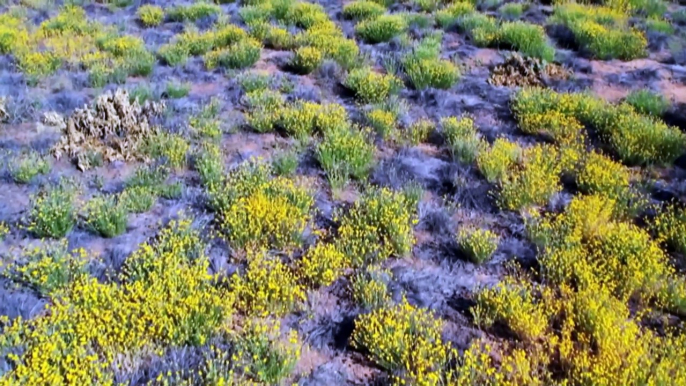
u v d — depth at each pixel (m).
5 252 5.62
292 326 4.93
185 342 4.64
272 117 8.38
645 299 5.10
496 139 7.69
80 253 5.62
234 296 5.02
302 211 6.29
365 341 4.63
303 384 4.31
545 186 6.57
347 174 6.92
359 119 8.46
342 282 5.43
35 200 6.32
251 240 5.82
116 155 7.34
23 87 9.30
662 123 8.13
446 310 5.13
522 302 5.00
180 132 7.91
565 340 4.56
